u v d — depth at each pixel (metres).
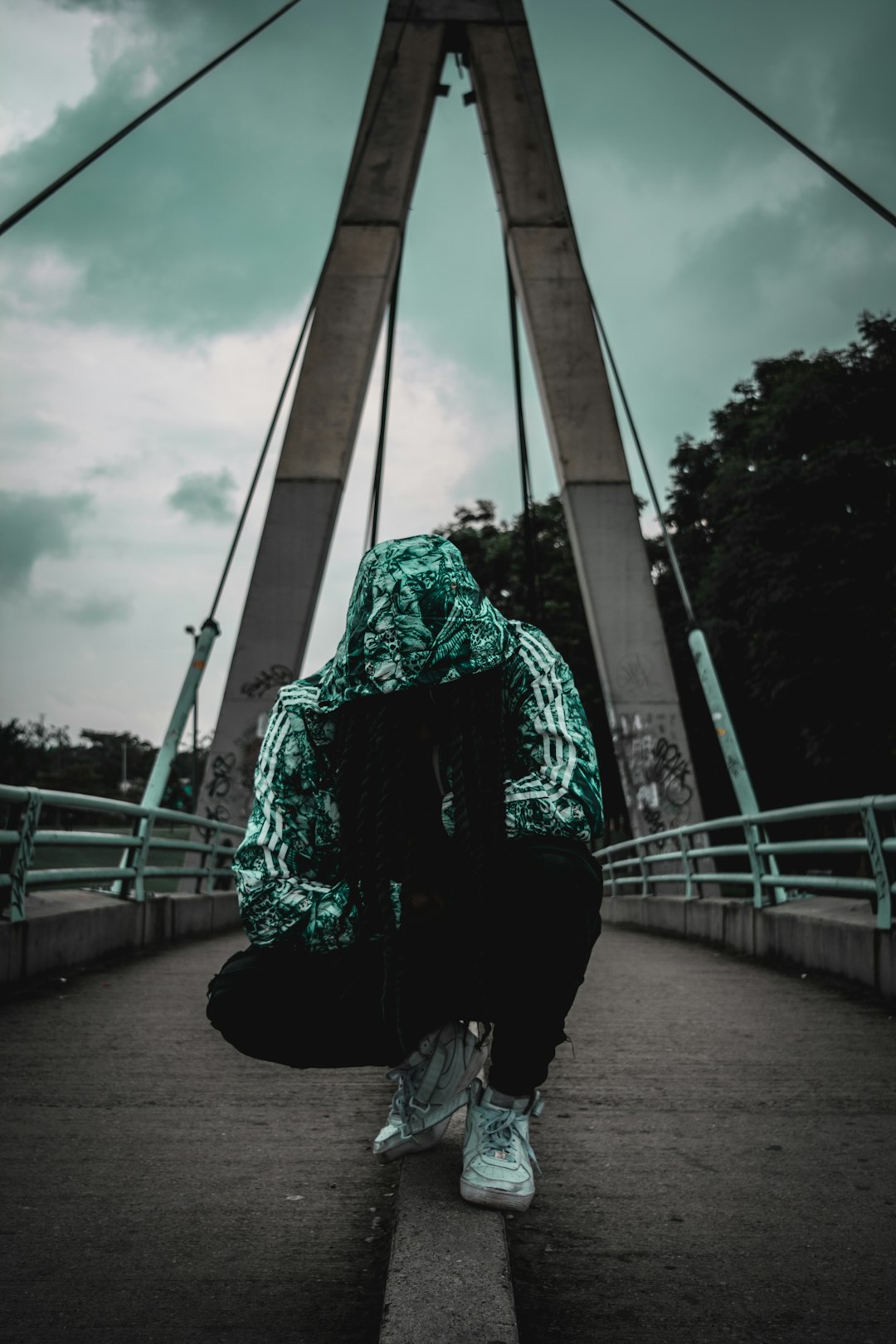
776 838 30.72
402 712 1.91
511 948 2.02
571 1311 1.95
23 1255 2.18
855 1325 1.90
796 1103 3.46
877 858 5.71
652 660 19.97
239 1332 1.86
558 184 21.94
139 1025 4.87
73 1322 1.89
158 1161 2.82
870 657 22.75
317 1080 3.79
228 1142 3.00
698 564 31.55
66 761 128.00
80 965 6.99
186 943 9.39
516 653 2.07
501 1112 2.19
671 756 19.61
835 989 6.14
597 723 33.78
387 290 21.36
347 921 1.94
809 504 23.55
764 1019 5.17
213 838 11.44
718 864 31.03
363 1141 3.03
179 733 13.32
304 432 20.59
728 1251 2.22
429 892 1.90
